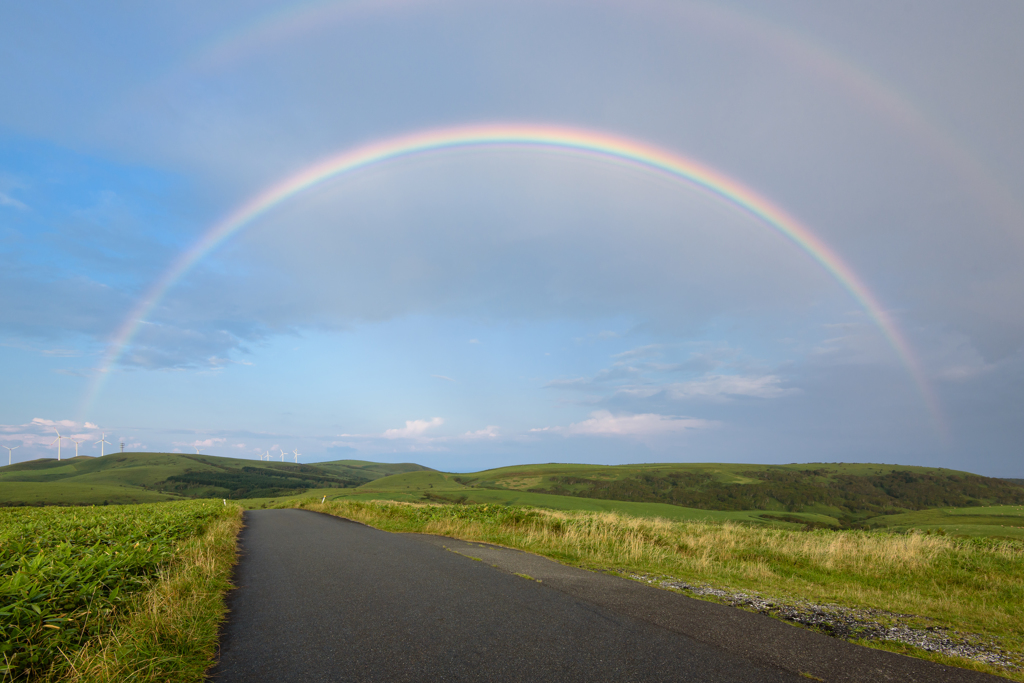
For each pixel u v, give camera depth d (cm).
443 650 536
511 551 1285
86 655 464
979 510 8762
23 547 856
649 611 693
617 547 1322
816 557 1260
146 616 592
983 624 693
